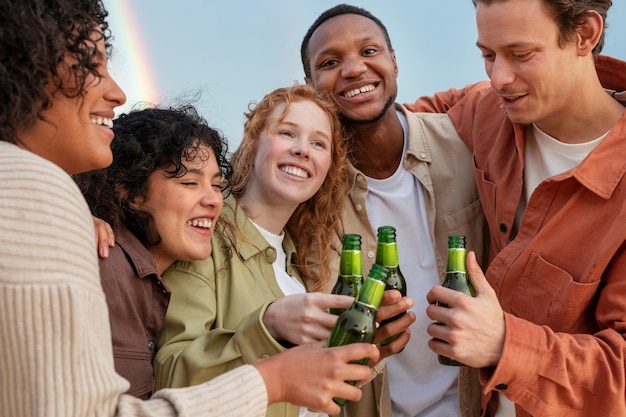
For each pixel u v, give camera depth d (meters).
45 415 0.87
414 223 2.32
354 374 1.20
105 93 1.21
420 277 2.29
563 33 1.72
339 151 2.21
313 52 2.36
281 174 2.02
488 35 1.77
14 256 0.89
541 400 1.53
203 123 1.81
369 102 2.28
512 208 1.99
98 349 0.96
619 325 1.61
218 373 1.51
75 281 0.93
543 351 1.50
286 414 1.67
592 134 1.84
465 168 2.34
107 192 1.60
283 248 2.15
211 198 1.71
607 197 1.71
